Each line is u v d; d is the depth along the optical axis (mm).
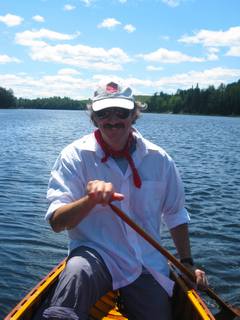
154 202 1406
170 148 10281
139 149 1392
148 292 1348
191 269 1475
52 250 2746
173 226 1483
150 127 20625
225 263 2656
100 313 1454
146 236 1295
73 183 1349
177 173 1450
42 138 12195
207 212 3801
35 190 4477
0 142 10438
